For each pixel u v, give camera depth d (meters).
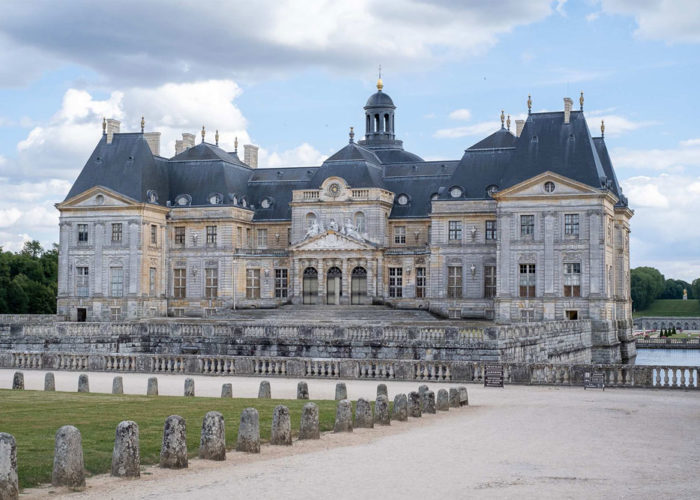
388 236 119.94
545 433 35.19
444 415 41.25
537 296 105.75
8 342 83.12
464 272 112.56
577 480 25.83
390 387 55.81
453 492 24.03
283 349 76.56
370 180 118.06
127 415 37.03
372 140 137.62
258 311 112.81
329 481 25.31
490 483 25.22
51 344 82.50
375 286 116.00
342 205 117.88
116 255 118.50
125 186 119.12
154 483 25.05
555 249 105.38
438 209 113.69
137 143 122.44
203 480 25.42
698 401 47.78
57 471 24.44
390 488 24.45
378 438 33.34
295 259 117.94
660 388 54.25
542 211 105.94
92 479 25.52
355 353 73.69
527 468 27.59
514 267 106.75
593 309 103.81
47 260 157.00
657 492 24.33
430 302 113.31
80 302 119.44
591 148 107.00
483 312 111.44
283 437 31.45
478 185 113.19
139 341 81.38
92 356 66.81
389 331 73.94
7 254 150.25
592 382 54.53
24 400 43.34
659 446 32.38
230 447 30.67
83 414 37.25
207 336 79.50
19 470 25.55
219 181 123.69
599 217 103.81
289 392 52.62
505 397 49.81
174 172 126.12
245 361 63.66
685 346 170.00
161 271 122.38
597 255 103.88
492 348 69.56
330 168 120.75
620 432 35.75
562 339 88.88
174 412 38.34
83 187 120.88
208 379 60.81
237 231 122.94
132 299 117.31
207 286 122.12
